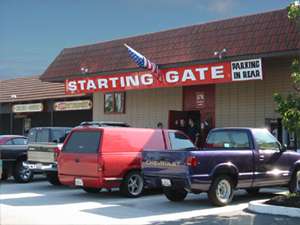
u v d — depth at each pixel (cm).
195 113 2277
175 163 1284
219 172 1312
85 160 1458
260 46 1806
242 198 1493
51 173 1783
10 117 3538
